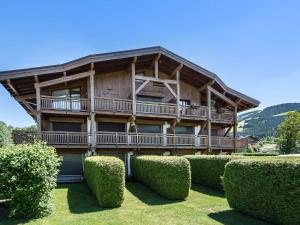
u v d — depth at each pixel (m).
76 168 18.69
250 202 8.67
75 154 18.81
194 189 13.71
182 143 21.05
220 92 23.77
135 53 18.69
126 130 20.73
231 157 12.95
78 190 13.16
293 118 37.97
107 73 20.50
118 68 20.48
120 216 8.84
